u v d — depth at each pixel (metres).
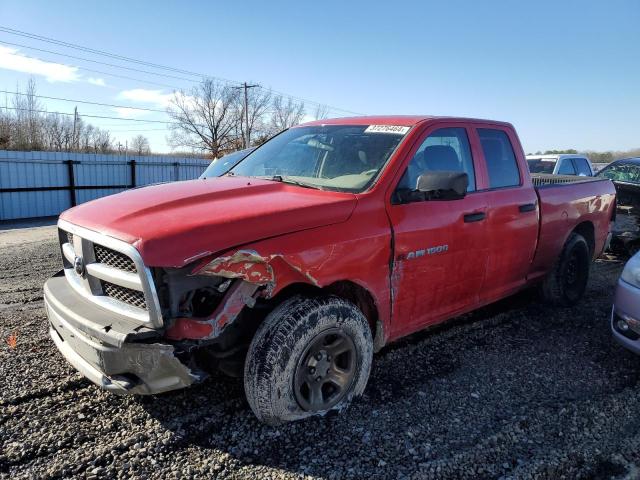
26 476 2.47
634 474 2.73
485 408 3.32
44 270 7.27
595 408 3.36
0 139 39.47
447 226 3.68
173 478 2.53
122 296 2.72
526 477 2.65
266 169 4.02
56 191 21.48
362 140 3.82
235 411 3.14
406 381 3.65
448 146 3.98
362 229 3.13
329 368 3.11
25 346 4.01
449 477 2.62
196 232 2.56
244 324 2.97
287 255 2.75
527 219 4.57
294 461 2.69
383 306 3.35
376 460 2.72
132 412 3.09
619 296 4.02
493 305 5.56
